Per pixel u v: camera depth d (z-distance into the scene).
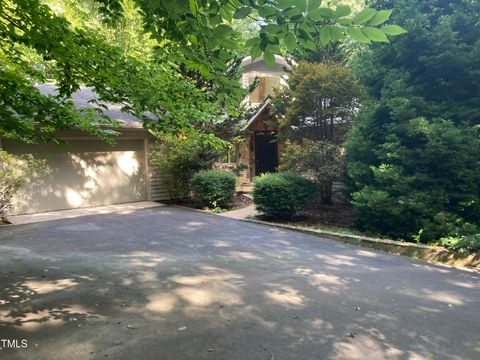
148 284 4.72
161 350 3.06
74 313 3.81
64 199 10.88
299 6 1.82
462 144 6.99
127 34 13.45
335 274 5.34
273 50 2.18
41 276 5.01
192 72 9.27
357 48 10.90
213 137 5.56
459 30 7.58
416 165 7.60
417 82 7.90
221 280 4.92
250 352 3.06
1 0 3.59
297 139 10.58
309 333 3.44
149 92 4.39
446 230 6.90
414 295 4.57
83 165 11.23
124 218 9.53
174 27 2.72
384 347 3.22
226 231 8.19
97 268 5.38
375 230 7.77
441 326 3.68
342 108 9.85
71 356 2.96
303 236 7.87
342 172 9.43
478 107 7.50
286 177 9.35
